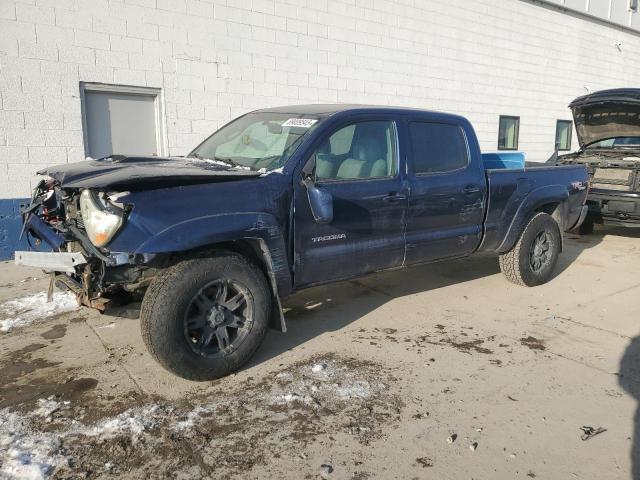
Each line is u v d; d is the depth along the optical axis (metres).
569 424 3.11
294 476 2.62
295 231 3.78
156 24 7.46
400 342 4.26
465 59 11.93
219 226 3.35
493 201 5.15
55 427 3.00
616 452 2.85
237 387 3.48
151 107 7.73
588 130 8.63
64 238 3.51
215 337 3.54
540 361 3.94
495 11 12.39
